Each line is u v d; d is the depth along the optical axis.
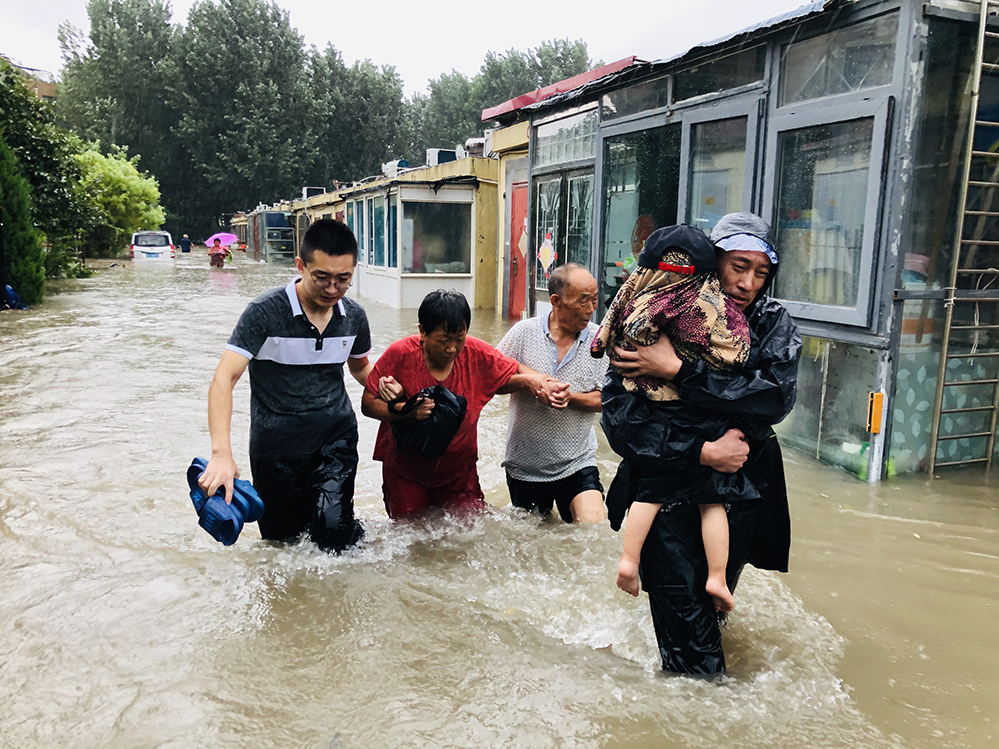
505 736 2.52
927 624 3.36
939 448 5.68
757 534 2.93
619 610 3.37
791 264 6.20
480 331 12.80
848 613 3.45
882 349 5.31
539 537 4.10
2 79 18.55
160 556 3.96
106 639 3.12
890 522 4.62
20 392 7.86
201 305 16.67
